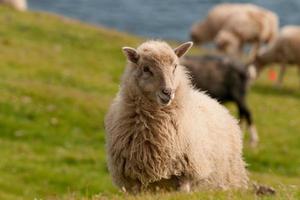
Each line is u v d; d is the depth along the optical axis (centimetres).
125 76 1217
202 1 9038
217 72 2998
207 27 4981
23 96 3244
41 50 4216
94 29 4828
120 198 1139
